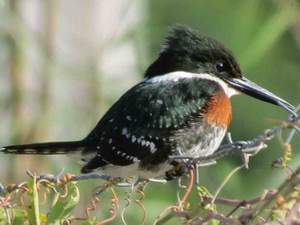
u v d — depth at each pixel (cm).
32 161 1184
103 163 810
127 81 1158
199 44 865
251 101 1230
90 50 1170
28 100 1177
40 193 1040
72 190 701
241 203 632
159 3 1198
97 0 1179
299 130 611
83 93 1156
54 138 1170
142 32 1147
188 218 652
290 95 1254
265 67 1248
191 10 1210
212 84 845
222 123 841
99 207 1102
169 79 846
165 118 816
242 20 1198
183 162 750
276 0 1136
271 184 1077
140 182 773
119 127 818
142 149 812
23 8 1167
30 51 1172
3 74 1182
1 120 1188
